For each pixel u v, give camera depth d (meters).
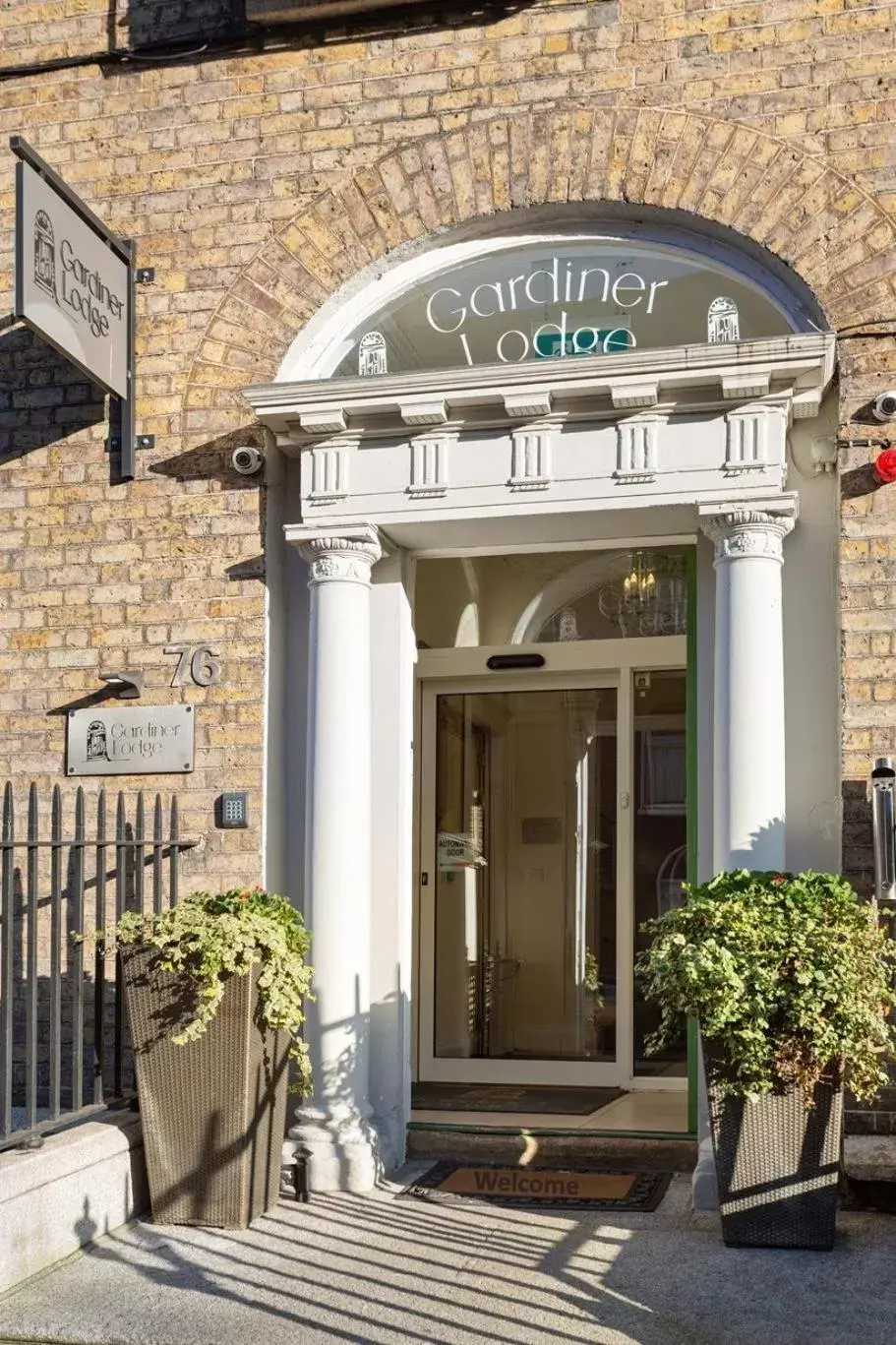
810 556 6.59
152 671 7.20
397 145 7.14
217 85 7.43
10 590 7.45
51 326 6.46
